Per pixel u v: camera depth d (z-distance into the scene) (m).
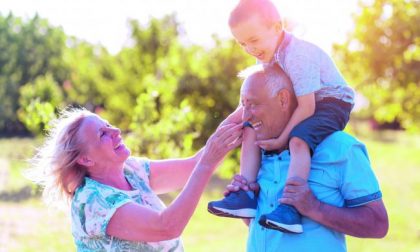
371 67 14.28
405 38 14.00
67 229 15.15
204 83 14.38
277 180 3.29
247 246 3.43
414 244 13.45
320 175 3.19
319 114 3.27
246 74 3.47
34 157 3.64
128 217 3.29
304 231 3.16
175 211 3.25
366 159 3.19
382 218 3.10
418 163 30.69
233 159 12.08
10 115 42.16
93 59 26.62
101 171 3.51
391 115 15.70
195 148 12.38
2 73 43.53
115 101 19.69
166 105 12.44
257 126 3.33
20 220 16.11
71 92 28.12
